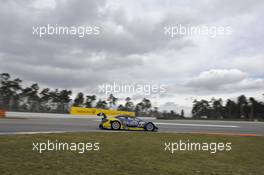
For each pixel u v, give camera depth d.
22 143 6.11
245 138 8.75
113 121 10.51
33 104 22.52
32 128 10.01
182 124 16.09
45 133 8.19
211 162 5.05
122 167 4.37
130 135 8.39
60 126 11.36
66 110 23.75
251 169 4.62
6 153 5.04
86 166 4.35
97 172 4.02
